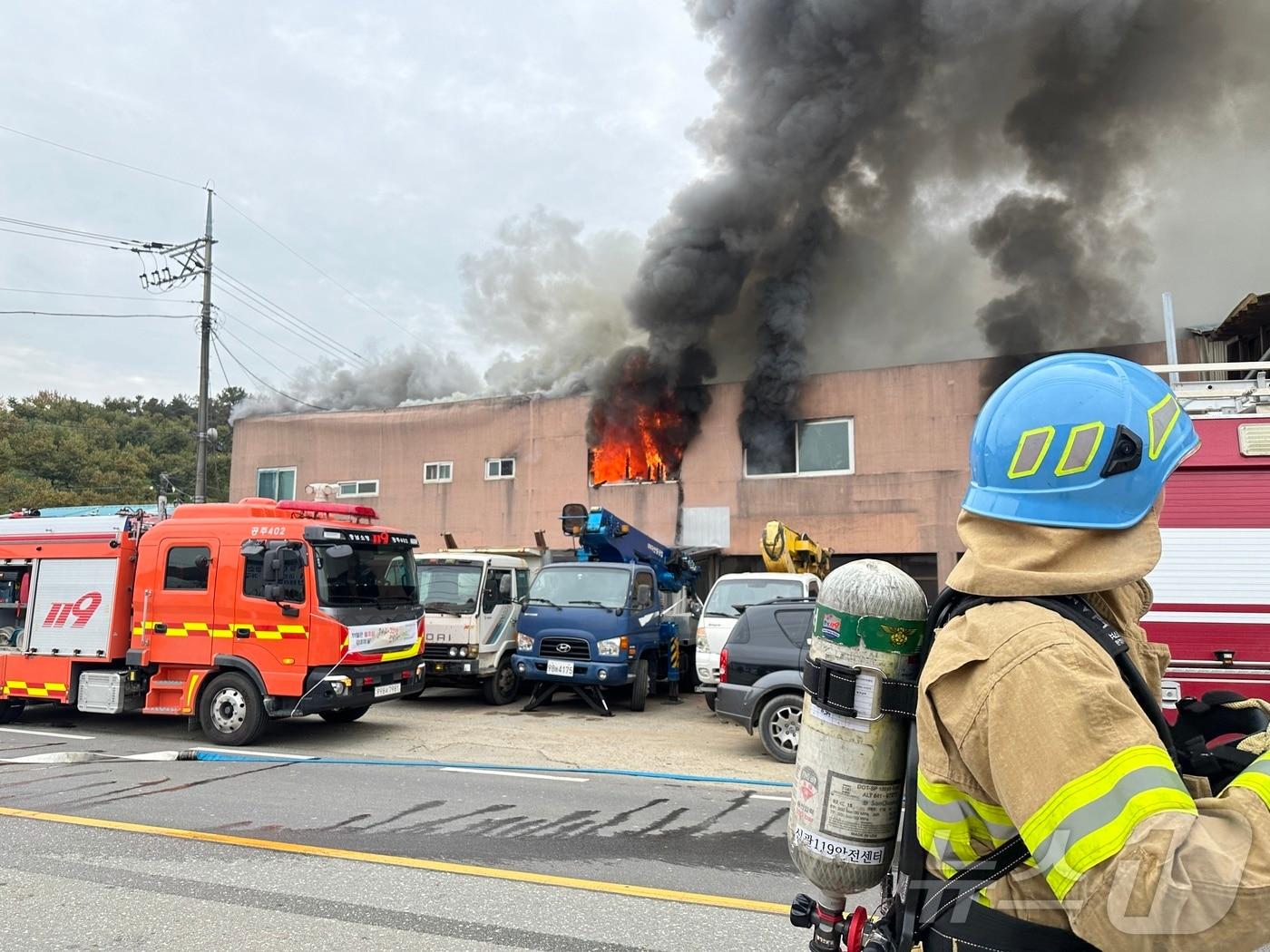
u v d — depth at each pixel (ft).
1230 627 15.44
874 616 4.55
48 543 32.76
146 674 31.32
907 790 4.32
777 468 54.39
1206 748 3.93
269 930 12.05
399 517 63.62
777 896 13.74
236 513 31.07
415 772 24.13
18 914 12.64
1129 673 3.60
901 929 4.18
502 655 41.29
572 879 14.47
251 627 28.91
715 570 57.06
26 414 188.85
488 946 11.60
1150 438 3.81
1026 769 3.28
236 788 21.58
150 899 13.28
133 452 165.58
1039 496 3.90
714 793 21.77
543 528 59.67
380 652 30.27
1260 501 15.66
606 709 37.81
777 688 27.84
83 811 19.02
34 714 36.65
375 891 13.71
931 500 50.11
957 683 3.67
